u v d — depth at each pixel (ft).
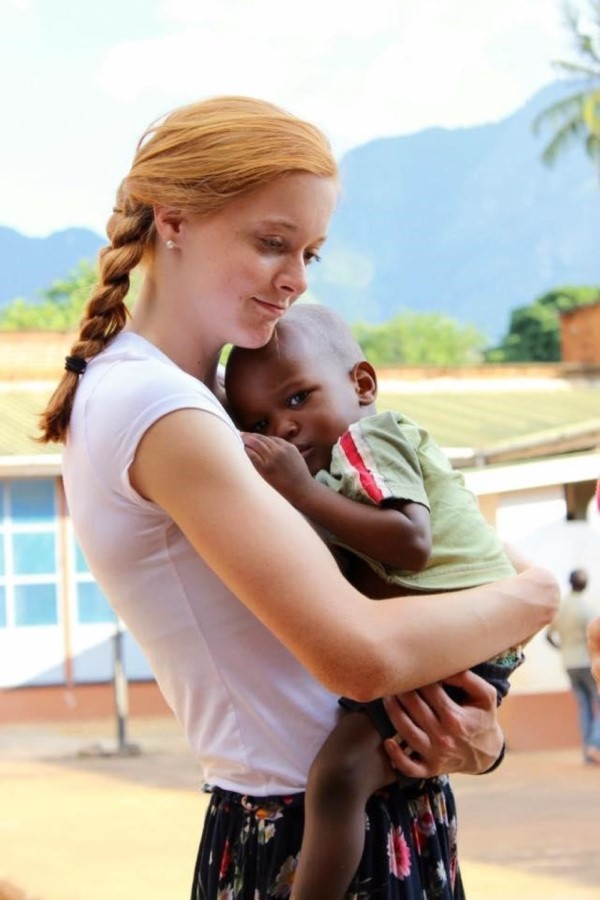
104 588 7.94
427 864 8.18
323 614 7.25
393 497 7.97
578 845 31.27
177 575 7.66
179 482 7.29
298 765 7.84
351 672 7.30
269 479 7.98
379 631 7.39
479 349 178.81
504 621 7.91
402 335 181.27
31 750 53.26
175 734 56.44
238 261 7.68
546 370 72.08
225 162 7.55
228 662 7.75
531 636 8.19
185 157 7.65
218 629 7.72
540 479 42.27
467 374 71.97
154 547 7.63
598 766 42.88
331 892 7.66
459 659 7.68
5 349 68.80
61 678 62.69
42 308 168.14
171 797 40.78
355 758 7.72
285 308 7.89
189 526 7.32
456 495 8.46
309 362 8.58
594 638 9.88
